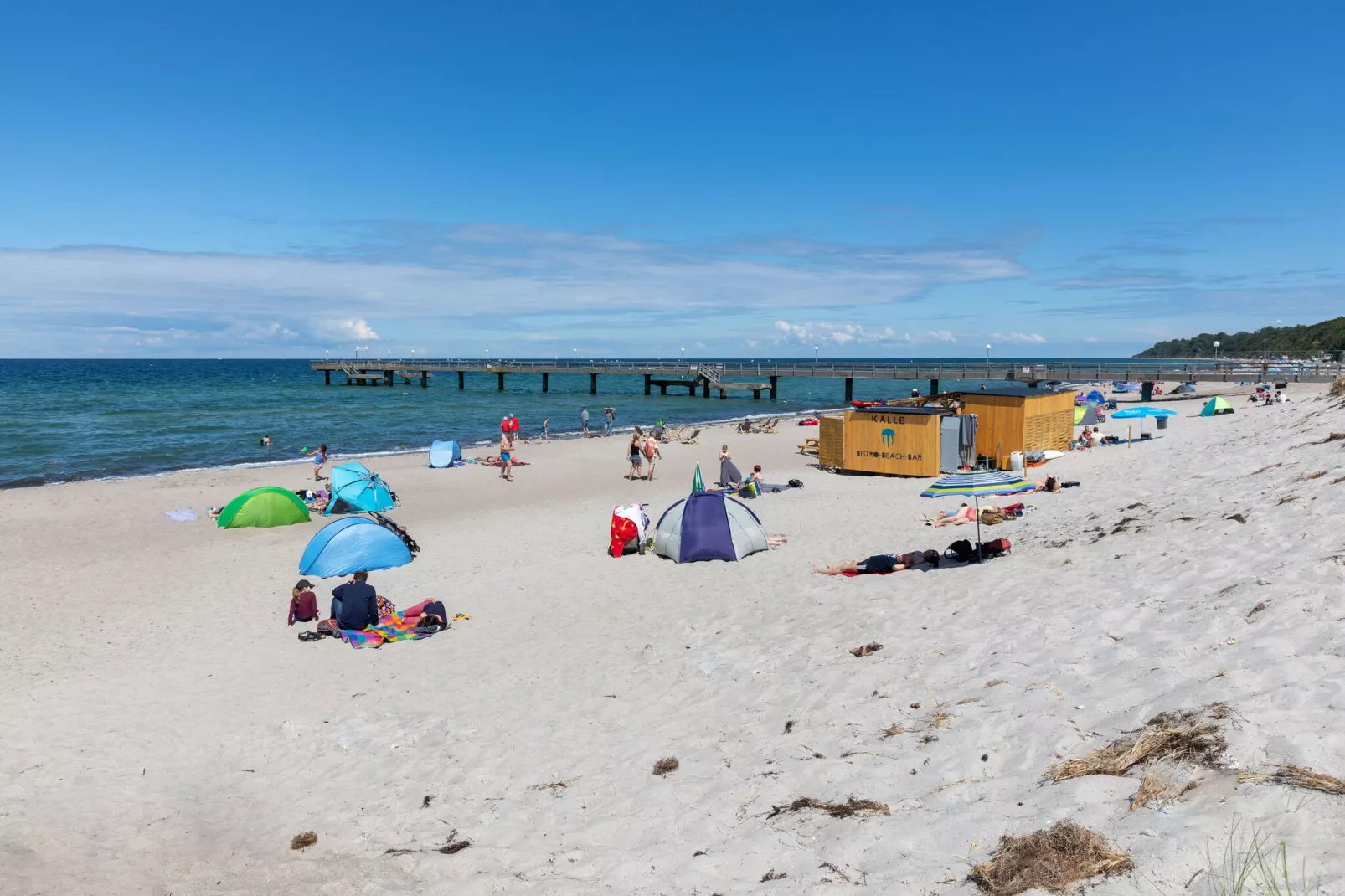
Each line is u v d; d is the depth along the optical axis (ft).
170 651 34.78
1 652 34.73
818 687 22.84
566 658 30.32
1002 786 14.26
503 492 76.84
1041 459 71.61
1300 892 9.20
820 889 12.35
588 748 21.95
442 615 36.47
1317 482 29.84
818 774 16.96
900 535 46.24
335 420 153.38
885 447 76.23
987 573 31.86
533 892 14.53
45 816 20.92
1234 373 166.71
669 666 27.84
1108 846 11.15
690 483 81.00
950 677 21.17
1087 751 14.71
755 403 217.77
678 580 40.75
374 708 27.32
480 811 19.15
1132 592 23.91
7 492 75.41
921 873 12.00
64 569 49.47
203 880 17.06
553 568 45.96
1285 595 19.30
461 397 228.63
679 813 16.83
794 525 53.01
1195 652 17.76
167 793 22.27
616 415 174.70
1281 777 11.54
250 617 39.58
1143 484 46.47
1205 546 26.50
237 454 106.01
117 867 17.89
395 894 15.47
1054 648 20.97
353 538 48.37
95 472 90.99
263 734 25.96
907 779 15.78
